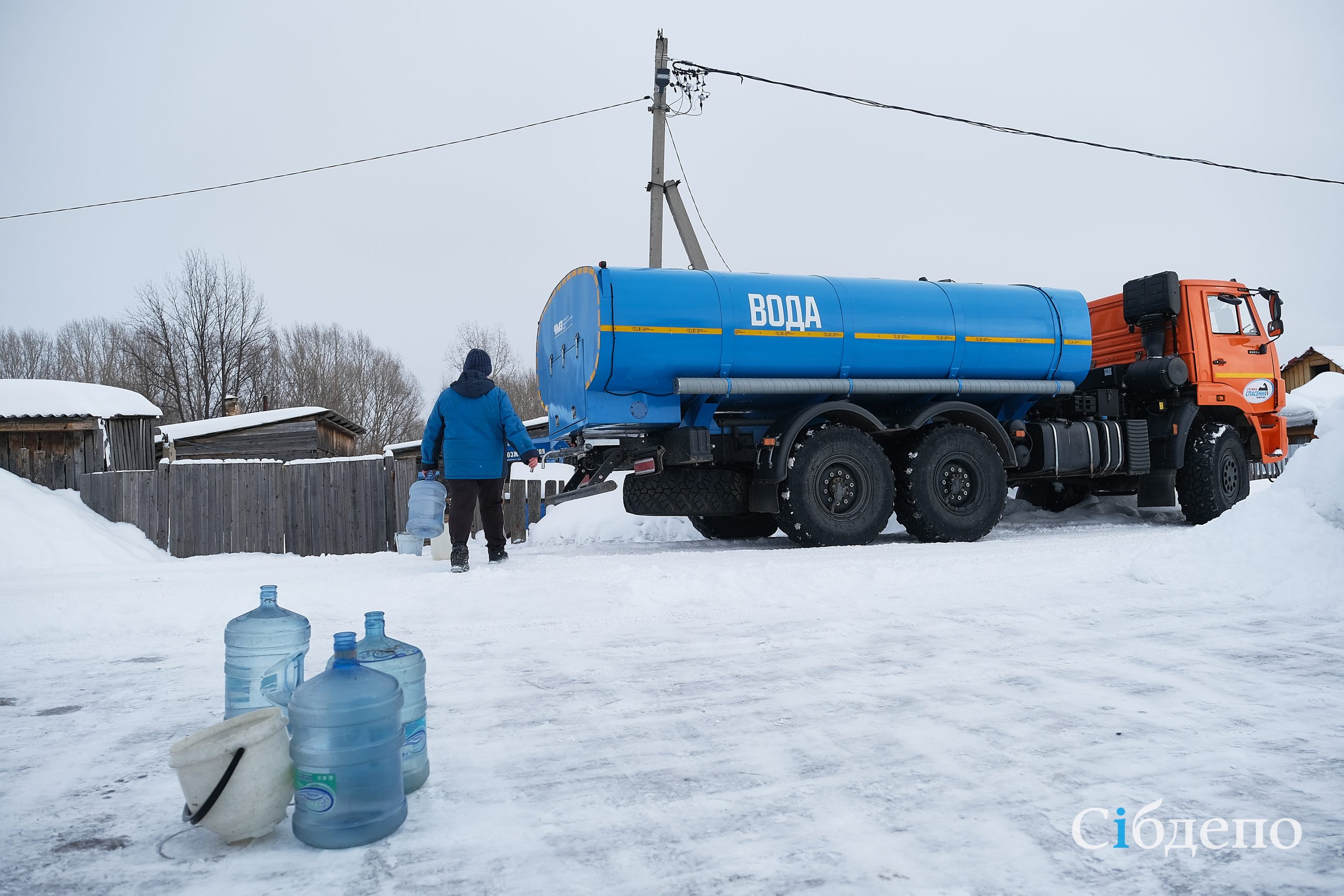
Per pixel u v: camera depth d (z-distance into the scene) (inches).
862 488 339.6
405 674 83.9
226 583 233.6
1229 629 152.1
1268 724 98.7
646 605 187.0
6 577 289.7
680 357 310.2
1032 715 103.4
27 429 485.4
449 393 256.7
